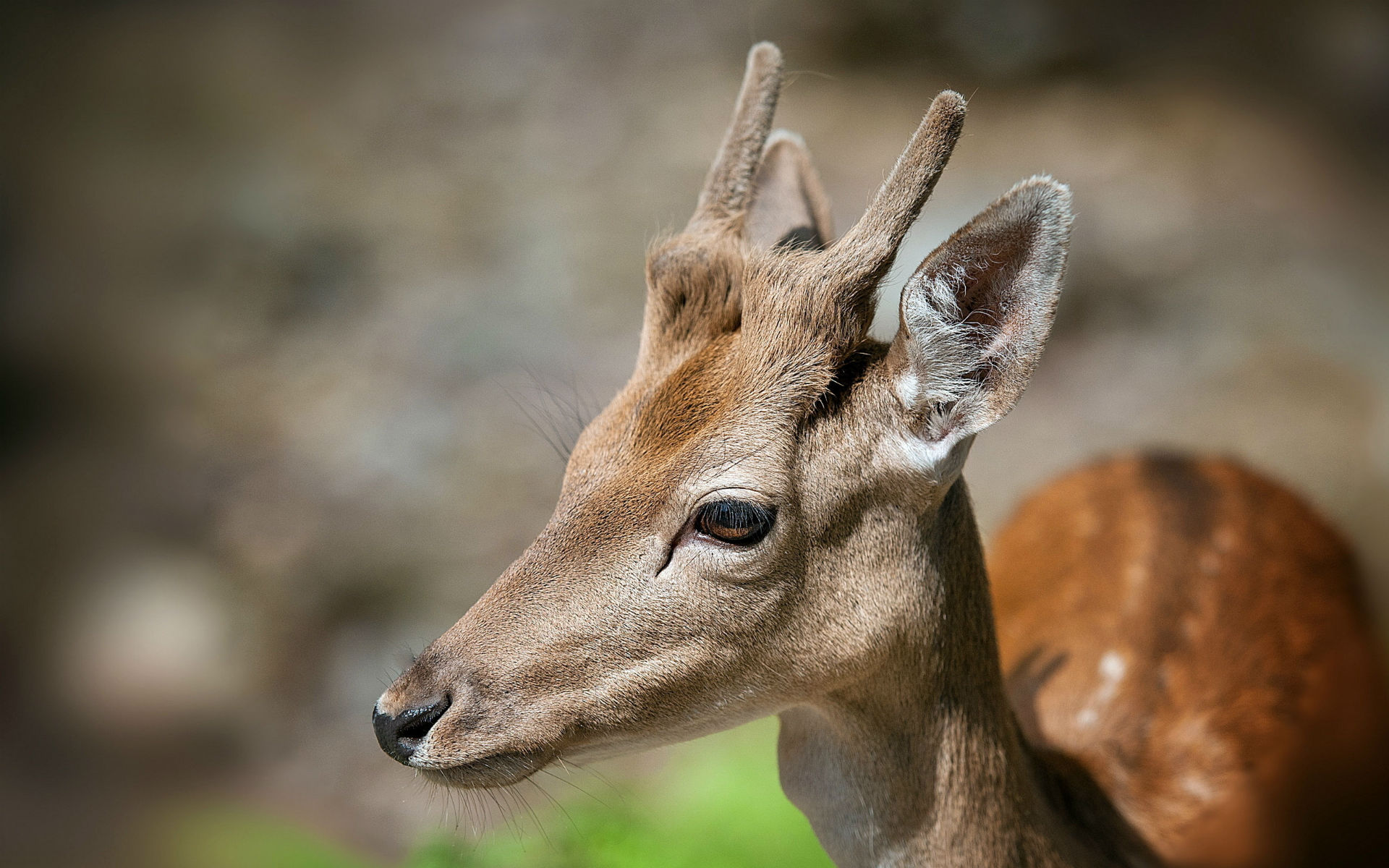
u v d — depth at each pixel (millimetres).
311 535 12445
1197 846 5566
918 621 4484
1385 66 18891
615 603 4367
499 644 4363
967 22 20219
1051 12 20141
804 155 5168
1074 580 6816
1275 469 12555
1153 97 19047
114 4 21750
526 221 16844
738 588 4348
